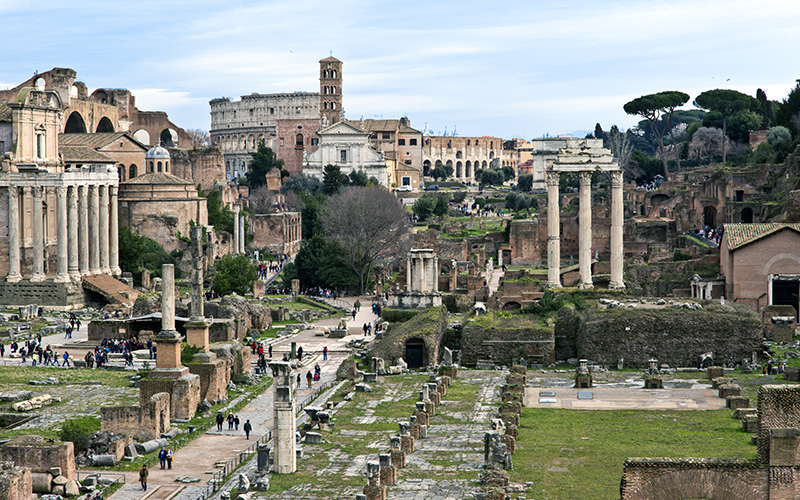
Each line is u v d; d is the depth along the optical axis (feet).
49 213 642.22
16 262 611.88
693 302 424.05
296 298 650.84
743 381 358.84
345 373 410.31
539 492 234.38
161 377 351.87
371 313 604.90
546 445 276.62
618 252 498.28
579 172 499.51
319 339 521.65
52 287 602.03
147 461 297.94
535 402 335.47
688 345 397.19
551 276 512.63
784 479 182.70
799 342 412.16
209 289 647.15
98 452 300.20
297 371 435.12
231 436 329.52
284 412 266.36
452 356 436.35
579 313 426.51
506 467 255.29
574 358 419.33
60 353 465.88
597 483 240.32
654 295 524.52
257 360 463.01
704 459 187.21
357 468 269.23
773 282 469.98
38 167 613.93
